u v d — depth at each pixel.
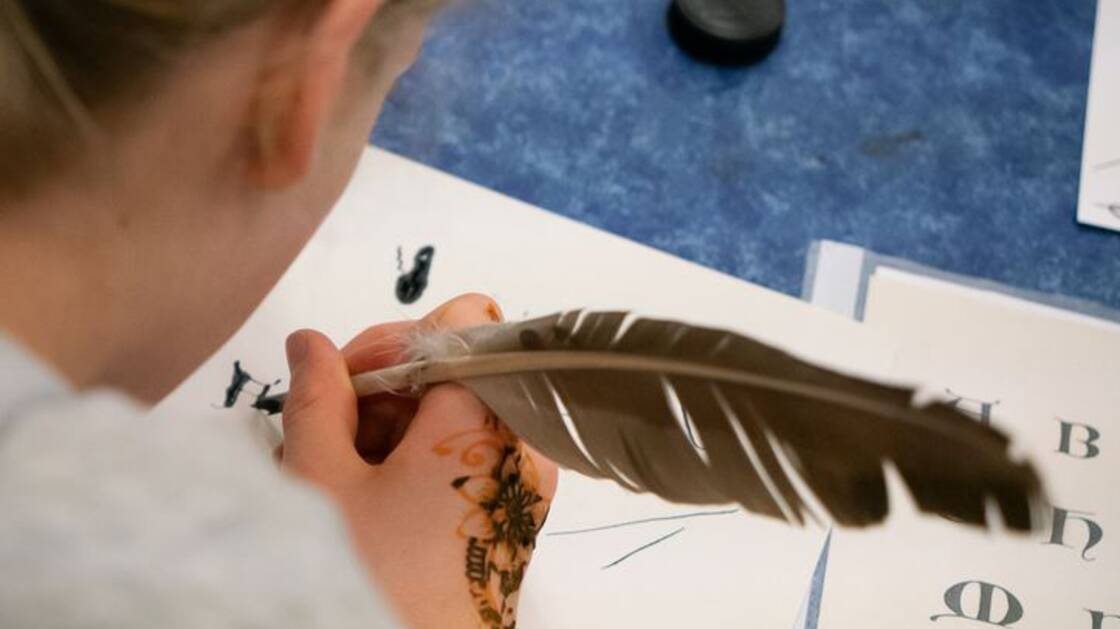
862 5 0.82
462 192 0.74
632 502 0.66
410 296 0.71
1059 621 0.65
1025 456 0.43
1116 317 0.73
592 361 0.53
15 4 0.33
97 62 0.34
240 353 0.68
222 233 0.42
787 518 0.49
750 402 0.48
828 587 0.65
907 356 0.71
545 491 0.61
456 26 0.77
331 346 0.61
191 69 0.35
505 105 0.77
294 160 0.39
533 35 0.79
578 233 0.73
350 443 0.59
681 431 0.50
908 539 0.66
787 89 0.79
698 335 0.51
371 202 0.73
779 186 0.76
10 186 0.37
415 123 0.76
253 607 0.32
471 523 0.57
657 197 0.75
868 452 0.45
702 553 0.65
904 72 0.80
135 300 0.42
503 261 0.72
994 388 0.71
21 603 0.30
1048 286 0.74
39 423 0.33
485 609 0.56
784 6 0.80
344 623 0.33
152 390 0.49
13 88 0.34
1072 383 0.71
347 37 0.36
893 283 0.73
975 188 0.77
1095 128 0.79
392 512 0.57
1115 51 0.82
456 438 0.58
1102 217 0.76
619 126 0.77
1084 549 0.66
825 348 0.71
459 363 0.57
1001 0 0.83
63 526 0.31
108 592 0.31
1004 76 0.81
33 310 0.39
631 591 0.64
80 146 0.36
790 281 0.73
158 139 0.37
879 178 0.77
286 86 0.37
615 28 0.80
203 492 0.33
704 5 0.79
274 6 0.35
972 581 0.65
